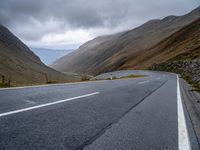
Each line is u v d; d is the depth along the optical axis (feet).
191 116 21.36
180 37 429.79
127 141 13.01
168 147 12.48
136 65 463.01
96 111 20.57
